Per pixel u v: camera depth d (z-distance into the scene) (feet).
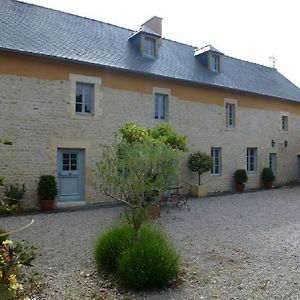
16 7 41.04
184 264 16.92
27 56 33.53
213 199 42.34
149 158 15.58
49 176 33.91
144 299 12.93
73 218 29.40
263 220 28.86
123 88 40.24
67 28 42.39
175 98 45.19
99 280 14.76
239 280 14.83
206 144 48.55
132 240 15.39
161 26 53.11
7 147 32.55
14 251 11.70
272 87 61.87
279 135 60.03
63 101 35.83
